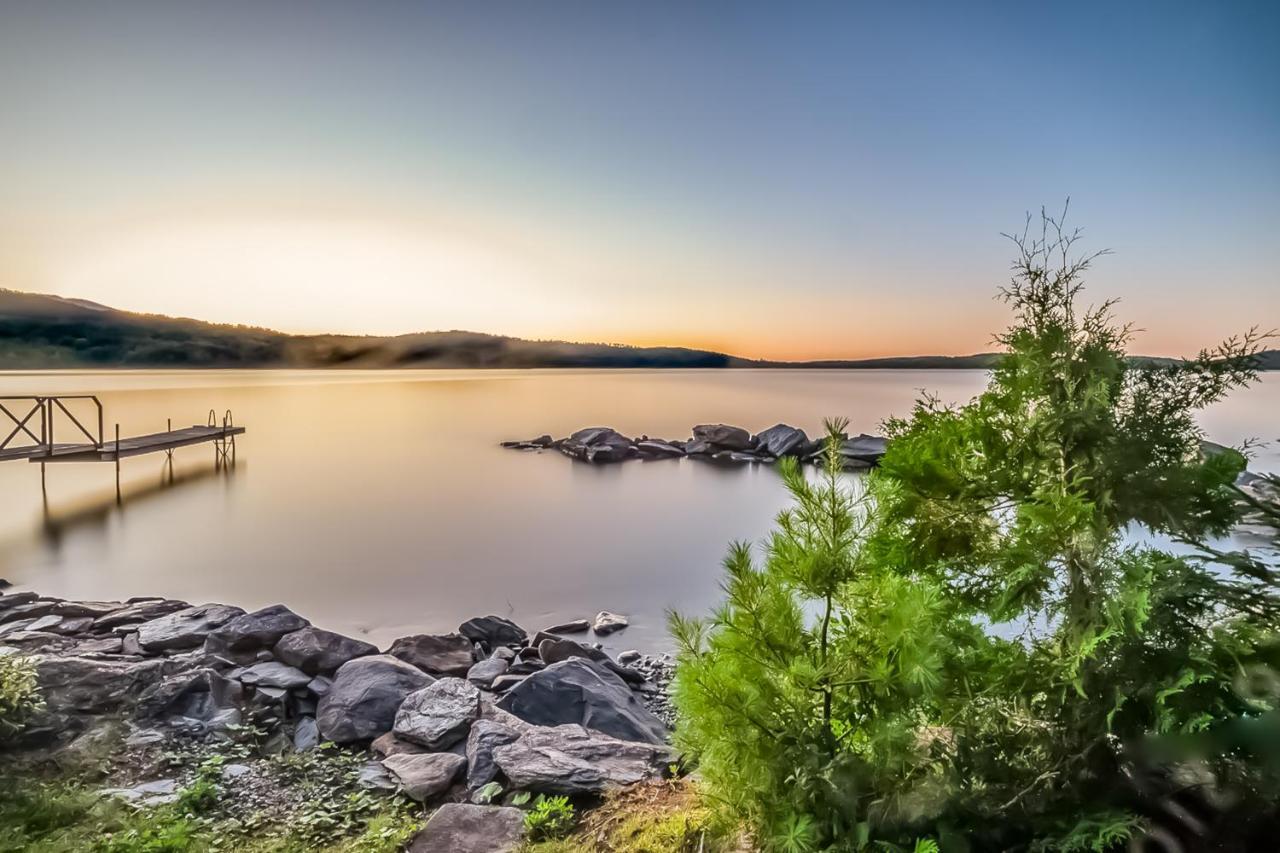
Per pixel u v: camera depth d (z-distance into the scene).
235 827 4.43
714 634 3.20
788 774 2.86
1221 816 2.40
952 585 2.90
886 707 2.78
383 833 4.27
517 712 6.39
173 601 10.25
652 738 6.44
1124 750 2.57
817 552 3.01
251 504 22.27
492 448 38.16
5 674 5.36
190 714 5.94
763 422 52.66
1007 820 2.55
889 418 3.24
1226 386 2.53
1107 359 2.61
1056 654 2.65
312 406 64.94
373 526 19.44
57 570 14.58
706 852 3.55
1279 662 2.29
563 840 4.07
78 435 38.47
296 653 7.26
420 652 8.31
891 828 2.64
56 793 4.55
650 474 30.19
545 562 15.68
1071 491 2.67
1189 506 2.54
